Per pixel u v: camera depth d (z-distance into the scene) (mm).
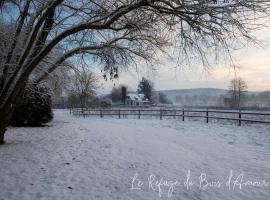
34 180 6301
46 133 13242
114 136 13078
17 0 9055
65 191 5746
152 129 16812
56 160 8070
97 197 5504
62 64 9727
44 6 8523
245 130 15594
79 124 18594
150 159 8586
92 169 7371
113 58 9258
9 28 9875
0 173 6652
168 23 7195
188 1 6254
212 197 5648
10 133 12773
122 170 7371
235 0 5996
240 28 6363
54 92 17438
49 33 9344
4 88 9320
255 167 7773
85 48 8984
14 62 9672
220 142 11953
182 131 15812
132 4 6789
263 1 5891
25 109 15688
